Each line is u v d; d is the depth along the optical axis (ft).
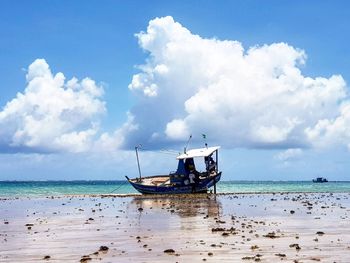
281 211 147.74
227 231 92.68
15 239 86.07
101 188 590.14
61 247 75.51
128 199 253.85
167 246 73.92
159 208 169.89
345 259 60.34
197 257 63.05
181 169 279.49
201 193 285.02
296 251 67.10
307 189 505.66
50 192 439.22
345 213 137.28
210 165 283.38
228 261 59.72
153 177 310.65
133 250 70.74
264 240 78.84
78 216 138.72
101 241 82.02
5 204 216.33
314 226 100.73
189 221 116.06
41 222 119.55
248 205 182.80
